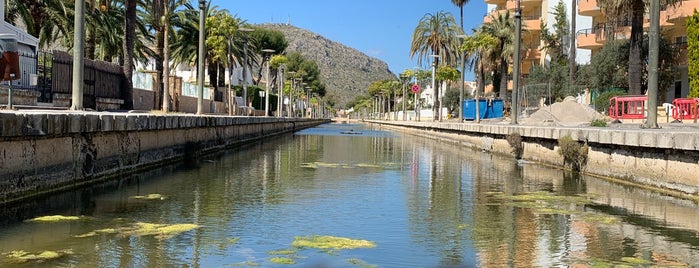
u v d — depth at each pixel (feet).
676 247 26.68
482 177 55.62
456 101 292.61
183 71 281.33
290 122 211.61
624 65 140.46
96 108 93.61
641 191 45.11
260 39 369.71
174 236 27.45
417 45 208.13
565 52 202.80
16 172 34.01
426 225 31.17
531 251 25.58
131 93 107.76
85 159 43.73
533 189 46.60
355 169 62.90
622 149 50.75
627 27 151.64
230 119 102.32
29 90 72.18
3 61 56.24
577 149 59.77
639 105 103.71
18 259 22.84
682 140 40.65
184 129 72.69
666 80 133.49
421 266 22.91
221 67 225.97
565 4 207.31
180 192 42.06
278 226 30.22
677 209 36.78
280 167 63.62
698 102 89.97
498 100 193.26
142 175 52.47
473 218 33.47
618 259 24.41
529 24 214.28
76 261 22.68
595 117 118.52
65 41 122.31
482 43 151.02
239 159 74.49
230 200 38.86
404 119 317.01
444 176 56.44
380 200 39.93
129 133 53.21
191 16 182.70
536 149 73.72
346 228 30.09
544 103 162.81
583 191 45.29
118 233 27.86
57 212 32.81
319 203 38.19
